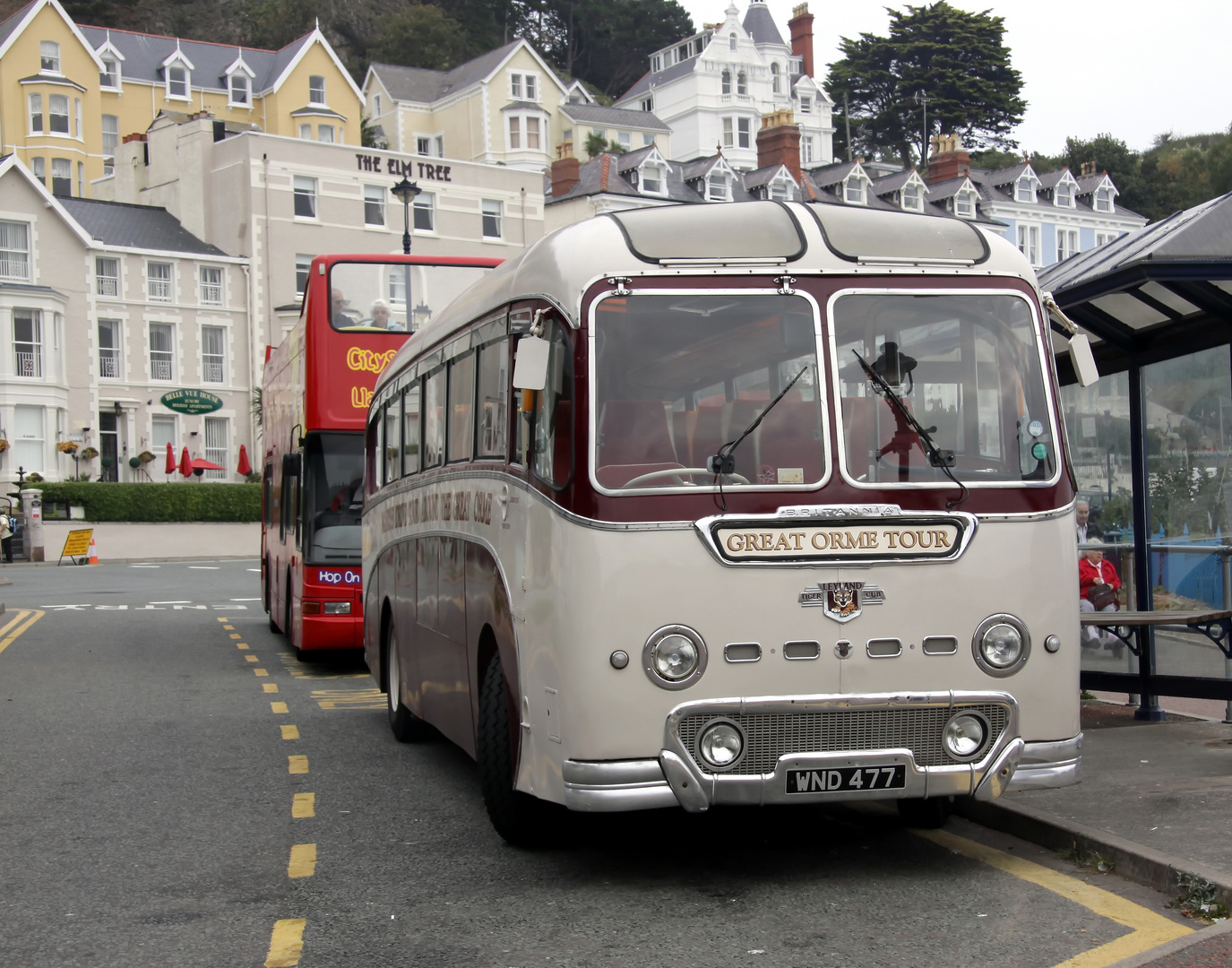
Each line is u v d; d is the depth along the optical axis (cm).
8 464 5175
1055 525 623
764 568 593
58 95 7638
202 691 1397
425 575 935
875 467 608
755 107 9556
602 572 588
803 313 618
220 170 5825
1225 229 848
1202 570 997
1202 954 480
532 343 627
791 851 694
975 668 608
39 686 1436
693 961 527
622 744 584
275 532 1947
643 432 600
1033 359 637
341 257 1551
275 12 11681
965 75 10481
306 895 640
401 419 1052
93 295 5438
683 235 628
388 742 1077
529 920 591
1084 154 9456
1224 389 976
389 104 8825
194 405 5619
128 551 4734
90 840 755
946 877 633
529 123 8425
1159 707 1074
